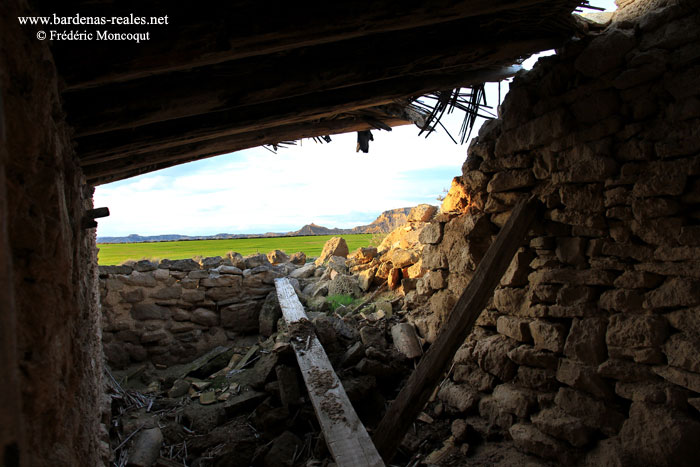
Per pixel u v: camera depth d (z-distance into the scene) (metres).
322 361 4.10
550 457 3.27
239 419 4.68
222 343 6.45
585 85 3.24
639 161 2.95
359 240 11.18
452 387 4.22
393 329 5.18
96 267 4.20
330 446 2.81
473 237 4.22
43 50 1.18
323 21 2.00
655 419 2.75
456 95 3.86
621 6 3.30
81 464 1.59
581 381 3.21
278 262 8.56
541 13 2.76
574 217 3.36
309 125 4.20
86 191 3.18
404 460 3.81
